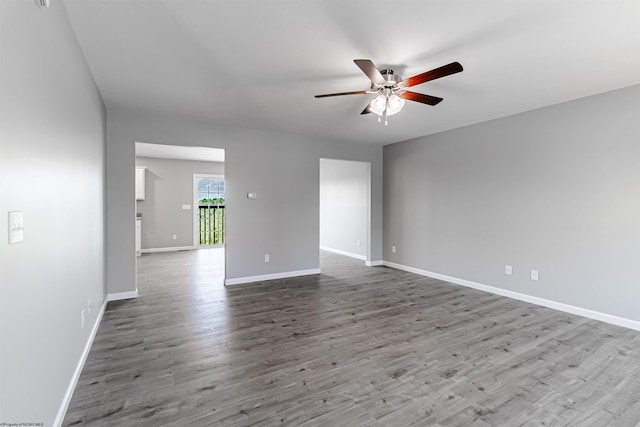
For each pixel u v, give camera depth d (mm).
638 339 2850
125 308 3664
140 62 2631
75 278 2119
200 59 2590
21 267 1229
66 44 1941
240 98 3486
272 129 4879
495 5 1890
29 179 1315
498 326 3160
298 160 5281
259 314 3490
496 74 2836
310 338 2871
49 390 1565
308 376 2240
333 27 2135
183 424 1750
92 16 1995
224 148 4664
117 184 3949
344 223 7551
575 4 1875
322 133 5137
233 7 1919
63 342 1812
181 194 8156
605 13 1954
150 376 2230
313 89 3221
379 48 2396
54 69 1679
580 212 3441
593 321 3285
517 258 4031
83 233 2387
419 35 2221
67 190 1921
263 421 1777
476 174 4512
